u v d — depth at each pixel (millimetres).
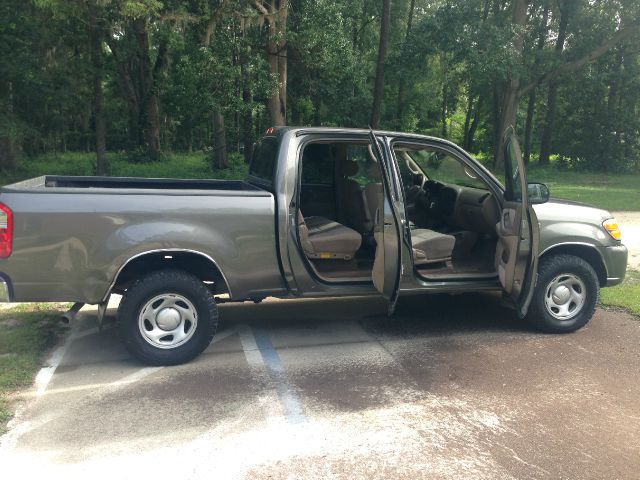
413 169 6473
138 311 4758
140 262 4996
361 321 6164
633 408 4191
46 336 5516
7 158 22391
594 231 5773
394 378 4691
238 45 17609
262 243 5000
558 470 3391
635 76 37812
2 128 19875
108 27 18750
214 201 4859
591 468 3416
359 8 22109
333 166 6297
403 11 33375
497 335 5727
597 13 27984
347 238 5465
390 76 25750
